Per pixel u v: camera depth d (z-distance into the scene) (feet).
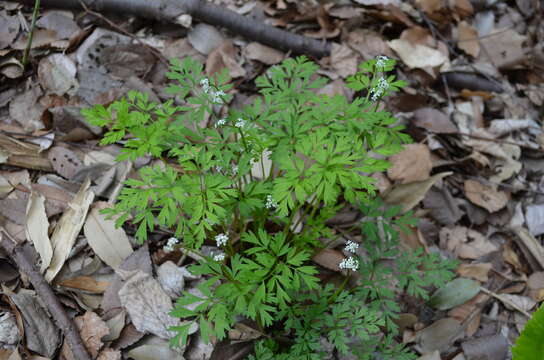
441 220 2.16
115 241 1.86
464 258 2.11
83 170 1.98
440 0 2.60
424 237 2.11
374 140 1.65
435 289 1.99
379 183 2.14
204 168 1.55
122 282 1.82
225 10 2.31
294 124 1.66
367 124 1.63
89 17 2.26
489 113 2.50
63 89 2.14
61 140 2.05
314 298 1.72
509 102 2.53
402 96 2.34
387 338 1.74
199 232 1.49
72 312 1.77
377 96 1.63
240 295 1.53
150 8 2.24
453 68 2.54
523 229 2.19
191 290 1.84
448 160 2.30
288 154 1.61
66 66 2.17
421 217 2.15
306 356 1.66
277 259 1.59
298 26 2.44
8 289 1.75
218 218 1.58
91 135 2.07
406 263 1.85
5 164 1.96
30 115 2.09
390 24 2.50
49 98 2.12
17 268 1.79
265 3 2.43
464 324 1.96
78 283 1.81
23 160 1.97
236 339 1.77
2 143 1.98
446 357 1.90
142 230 1.54
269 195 1.58
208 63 2.26
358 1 2.48
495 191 2.25
